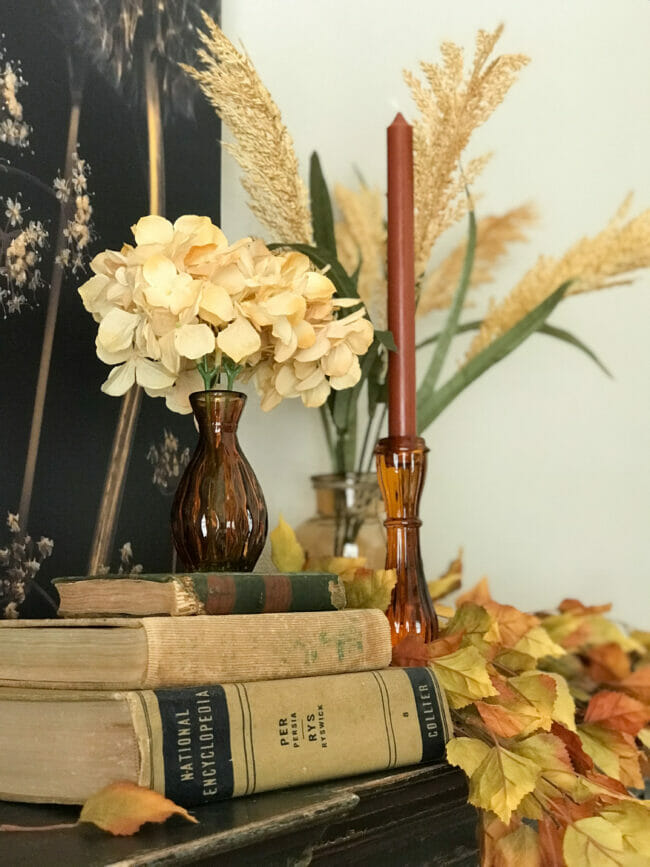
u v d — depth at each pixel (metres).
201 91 0.90
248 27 1.04
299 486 1.04
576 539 1.21
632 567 1.21
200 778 0.46
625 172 1.27
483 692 0.64
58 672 0.49
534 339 1.24
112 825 0.41
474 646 0.74
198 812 0.46
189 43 0.90
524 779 0.57
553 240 1.25
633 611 1.20
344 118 1.17
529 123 1.27
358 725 0.55
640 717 0.78
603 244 1.20
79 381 0.74
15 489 0.68
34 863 0.38
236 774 0.48
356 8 1.18
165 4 0.87
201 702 0.48
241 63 0.81
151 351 0.62
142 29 0.84
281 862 0.46
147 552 0.79
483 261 1.26
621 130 1.28
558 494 1.22
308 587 0.59
